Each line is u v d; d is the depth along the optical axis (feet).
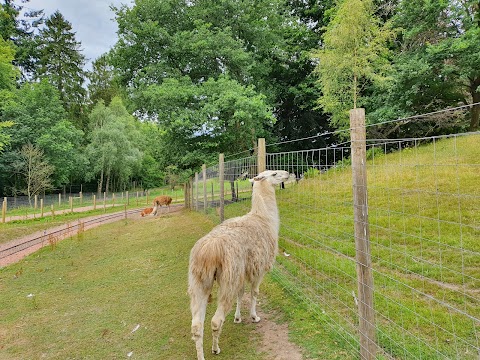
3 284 23.24
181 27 65.98
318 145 85.40
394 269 18.56
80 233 39.68
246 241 12.73
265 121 61.82
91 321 16.22
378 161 27.53
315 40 76.13
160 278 21.54
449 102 55.67
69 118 143.95
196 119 53.11
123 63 64.64
